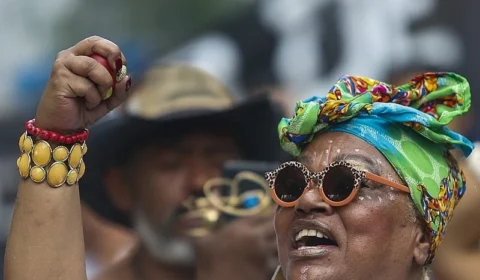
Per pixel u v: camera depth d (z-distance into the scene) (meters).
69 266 5.32
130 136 8.50
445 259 7.06
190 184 8.27
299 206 5.26
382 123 5.36
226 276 7.20
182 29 22.88
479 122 11.91
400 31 12.77
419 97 5.54
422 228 5.41
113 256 9.78
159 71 9.00
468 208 6.99
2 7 24.20
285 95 12.15
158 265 8.23
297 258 5.26
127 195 8.82
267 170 7.36
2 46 23.78
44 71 20.59
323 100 5.50
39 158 5.26
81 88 5.12
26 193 5.30
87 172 8.91
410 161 5.33
